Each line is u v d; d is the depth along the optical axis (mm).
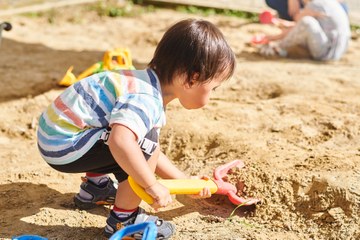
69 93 2646
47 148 2637
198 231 2822
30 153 3857
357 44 7121
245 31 7348
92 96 2604
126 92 2545
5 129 4234
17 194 3176
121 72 2639
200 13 8219
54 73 5395
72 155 2598
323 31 6215
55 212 2969
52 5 7949
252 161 3340
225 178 3184
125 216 2699
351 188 2932
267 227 2877
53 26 7277
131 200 2678
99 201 3027
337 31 6211
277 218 2926
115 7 8172
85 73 4977
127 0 8539
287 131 3949
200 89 2617
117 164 2664
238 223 2916
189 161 3592
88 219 2926
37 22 7371
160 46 2615
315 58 6258
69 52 6172
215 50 2574
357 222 2789
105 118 2590
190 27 2596
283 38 6430
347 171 3131
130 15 7926
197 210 3068
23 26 7145
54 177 3410
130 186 2650
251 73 5328
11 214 2969
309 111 4328
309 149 3568
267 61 6031
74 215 2953
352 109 4395
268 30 7449
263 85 5031
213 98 4707
